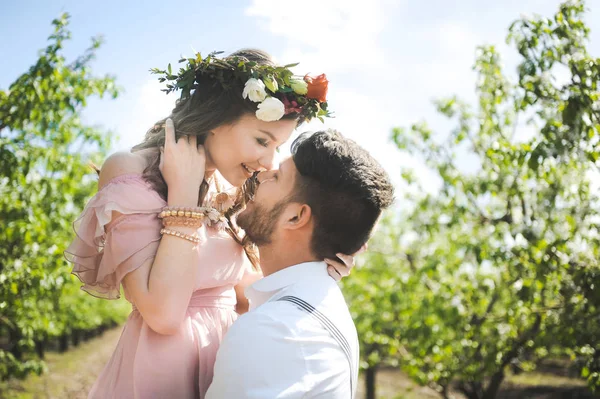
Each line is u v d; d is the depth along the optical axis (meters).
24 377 7.55
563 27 4.03
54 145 6.75
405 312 8.18
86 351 24.02
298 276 1.61
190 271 1.64
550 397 14.27
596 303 4.46
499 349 6.70
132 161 1.76
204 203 1.93
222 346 1.48
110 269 1.68
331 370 1.46
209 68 1.79
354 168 1.59
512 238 5.86
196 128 1.76
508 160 5.67
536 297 5.84
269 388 1.38
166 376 1.69
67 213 7.12
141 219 1.67
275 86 1.75
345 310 1.62
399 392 17.03
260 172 1.72
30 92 5.61
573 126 3.96
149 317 1.61
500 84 6.11
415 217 7.98
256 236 1.69
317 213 1.61
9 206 6.14
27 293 6.13
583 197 5.32
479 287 7.32
